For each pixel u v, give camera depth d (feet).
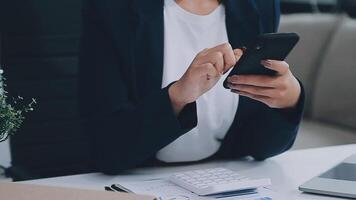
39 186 2.65
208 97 3.86
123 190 3.04
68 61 5.91
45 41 5.80
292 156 3.95
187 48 3.99
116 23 3.87
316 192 3.06
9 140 5.24
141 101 3.63
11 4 5.65
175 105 3.42
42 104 5.88
